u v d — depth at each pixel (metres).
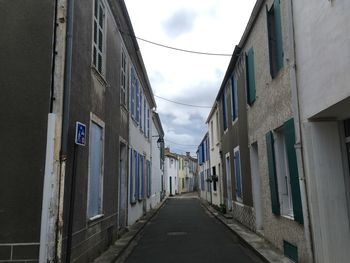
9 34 6.11
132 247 10.60
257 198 11.58
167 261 8.62
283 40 7.86
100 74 8.51
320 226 6.34
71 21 6.28
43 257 5.59
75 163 6.10
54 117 5.93
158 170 31.66
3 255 5.62
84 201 7.32
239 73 13.30
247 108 11.95
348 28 5.12
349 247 6.23
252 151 11.60
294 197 7.27
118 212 11.37
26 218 5.71
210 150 26.70
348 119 6.42
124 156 13.03
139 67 16.23
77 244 6.82
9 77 6.01
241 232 12.12
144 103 19.55
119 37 11.50
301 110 6.91
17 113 5.93
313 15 6.25
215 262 8.41
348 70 5.17
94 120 8.16
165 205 29.89
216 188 23.95
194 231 13.80
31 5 6.19
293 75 7.14
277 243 8.98
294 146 7.16
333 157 6.45
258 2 9.48
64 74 6.11
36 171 5.81
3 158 5.82
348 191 6.37
